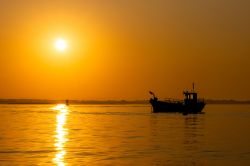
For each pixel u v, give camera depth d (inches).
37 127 4891.7
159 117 7377.0
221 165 2206.0
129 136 3750.0
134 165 2194.9
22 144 3073.3
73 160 2338.8
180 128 4776.1
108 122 5930.1
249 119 6953.7
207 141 3326.8
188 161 2319.1
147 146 2982.3
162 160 2349.9
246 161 2325.3
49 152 2642.7
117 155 2527.1
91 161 2308.1
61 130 4426.7
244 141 3326.8
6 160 2329.0
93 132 4183.1
